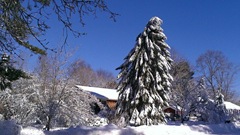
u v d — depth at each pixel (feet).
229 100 230.68
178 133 47.88
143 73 67.31
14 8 19.01
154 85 67.72
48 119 61.31
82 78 173.06
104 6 18.97
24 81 62.23
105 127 41.29
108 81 217.56
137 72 67.97
